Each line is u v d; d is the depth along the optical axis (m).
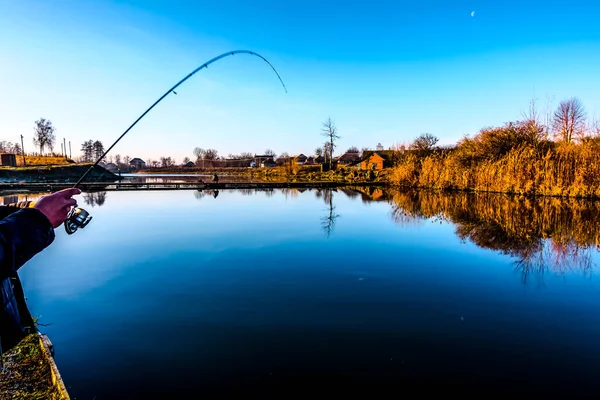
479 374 4.38
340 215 17.02
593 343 5.12
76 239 12.10
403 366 4.53
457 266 8.80
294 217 16.48
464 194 26.16
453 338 5.24
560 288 7.32
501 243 11.27
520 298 6.80
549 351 4.90
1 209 1.44
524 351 4.90
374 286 7.41
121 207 20.64
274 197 26.20
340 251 10.25
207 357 4.73
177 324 5.66
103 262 9.27
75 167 58.75
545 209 17.91
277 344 5.05
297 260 9.34
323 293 6.98
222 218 16.34
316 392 4.04
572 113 29.55
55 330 5.48
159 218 16.50
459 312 6.14
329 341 5.14
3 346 1.35
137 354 4.80
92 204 22.28
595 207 18.17
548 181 22.34
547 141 25.16
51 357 4.09
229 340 5.18
